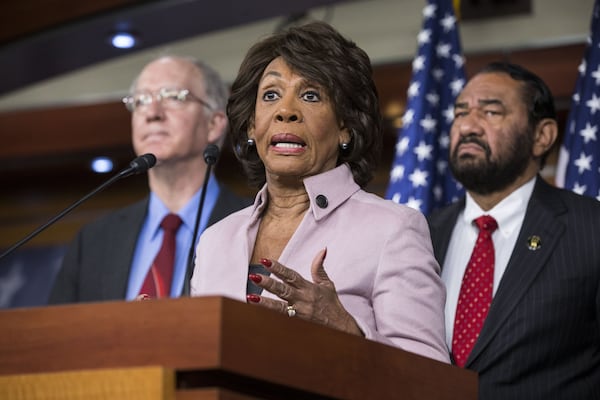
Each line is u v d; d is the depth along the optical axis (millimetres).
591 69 5180
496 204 4379
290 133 3154
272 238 3207
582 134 5047
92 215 8852
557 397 3797
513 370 3822
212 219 5062
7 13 7664
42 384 2223
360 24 7945
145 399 2150
